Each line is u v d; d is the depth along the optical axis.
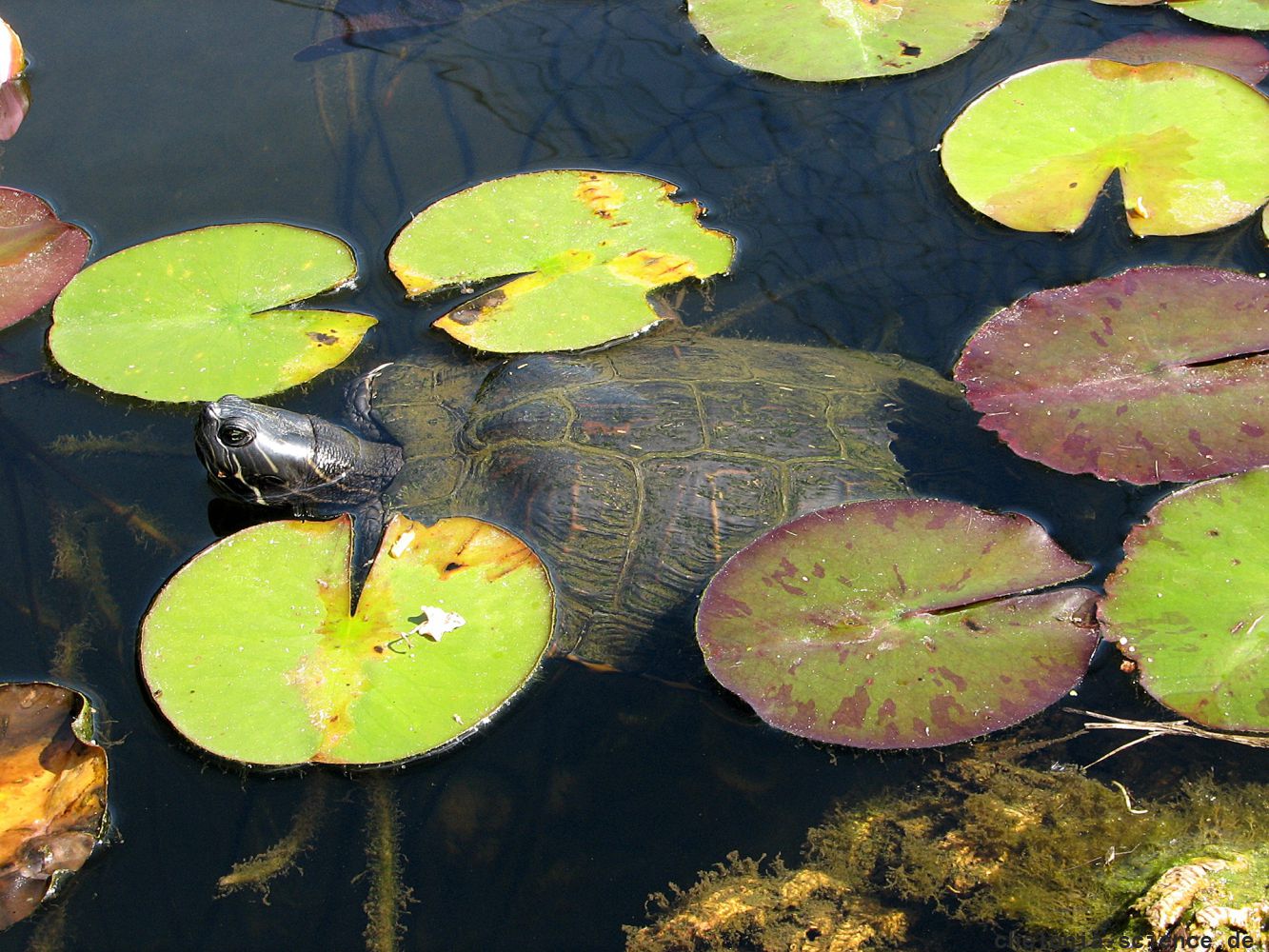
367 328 1.37
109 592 1.30
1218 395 1.30
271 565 1.28
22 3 1.55
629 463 1.30
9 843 1.23
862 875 1.23
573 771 1.25
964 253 1.39
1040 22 1.50
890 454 1.31
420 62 1.51
